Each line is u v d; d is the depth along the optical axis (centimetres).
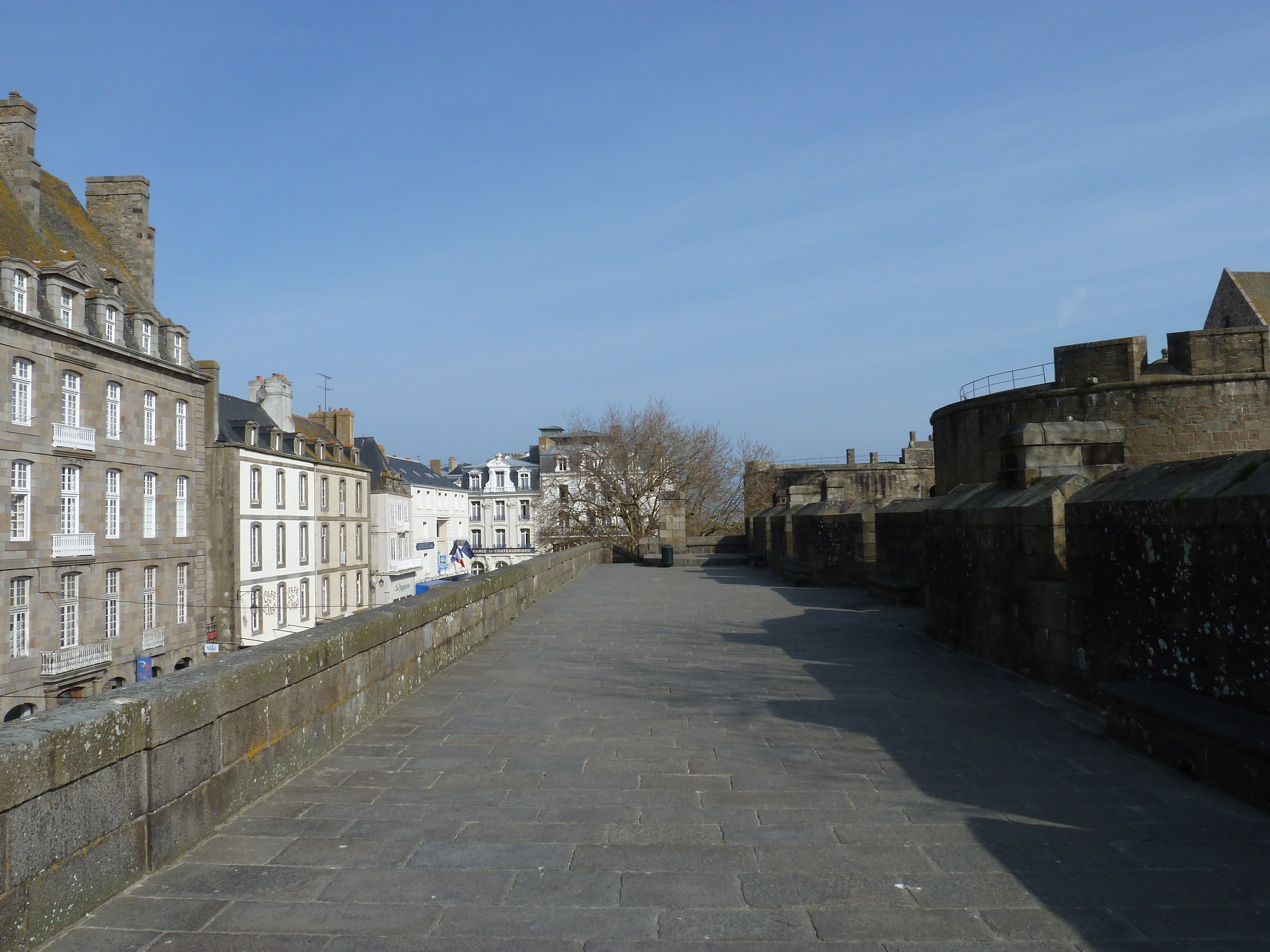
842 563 1872
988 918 331
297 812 457
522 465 9694
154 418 3556
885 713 677
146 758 377
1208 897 347
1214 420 3316
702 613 1388
